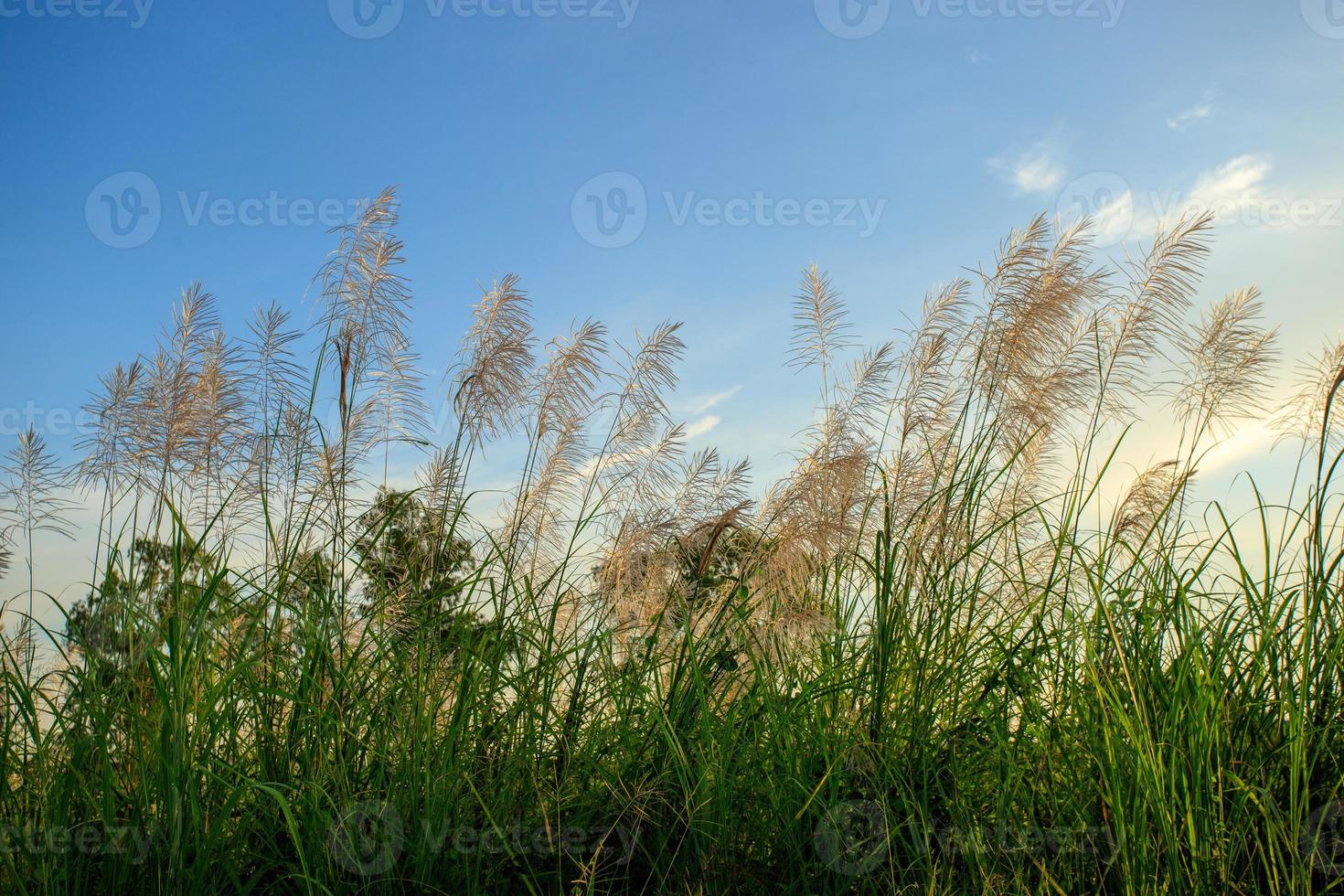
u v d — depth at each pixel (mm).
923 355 3959
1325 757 2928
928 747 3072
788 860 2791
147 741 2746
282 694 2908
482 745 3131
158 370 3619
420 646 3160
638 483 4105
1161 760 2664
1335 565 3105
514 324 3748
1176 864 2523
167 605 3113
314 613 3189
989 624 3514
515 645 3320
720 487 4016
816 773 3023
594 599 3684
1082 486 3850
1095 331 3971
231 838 2699
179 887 2459
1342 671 3053
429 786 2777
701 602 3576
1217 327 4160
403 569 3631
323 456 3809
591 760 3143
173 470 3588
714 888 2684
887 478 3912
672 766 3008
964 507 3660
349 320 3754
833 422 3969
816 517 3523
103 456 3547
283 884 2705
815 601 3643
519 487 3912
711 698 3211
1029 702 3135
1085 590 3635
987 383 3832
